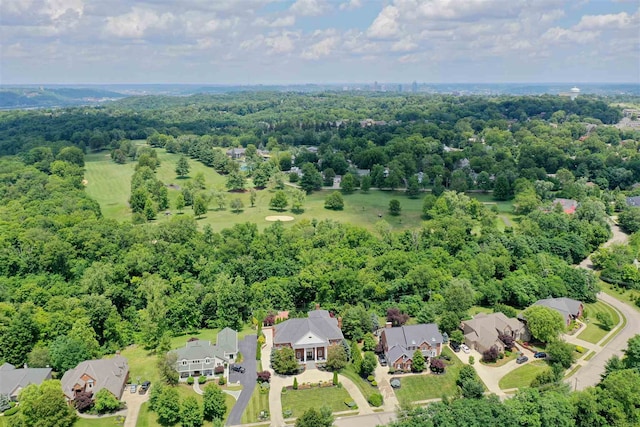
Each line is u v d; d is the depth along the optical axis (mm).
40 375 103375
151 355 120125
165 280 144750
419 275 143375
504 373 111125
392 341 115625
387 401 101625
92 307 125750
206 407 95438
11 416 92625
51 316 119625
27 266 150125
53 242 151000
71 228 168250
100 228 167250
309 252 162000
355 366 111375
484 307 143750
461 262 154375
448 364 114625
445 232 177125
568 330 129750
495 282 146375
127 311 135750
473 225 193625
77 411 97625
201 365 109375
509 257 162250
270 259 160875
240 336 127312
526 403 89500
